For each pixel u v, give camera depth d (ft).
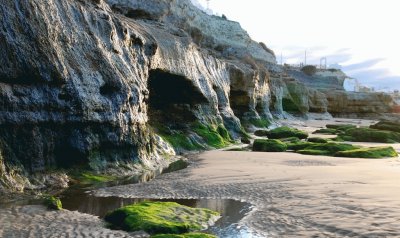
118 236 47.19
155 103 151.94
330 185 77.46
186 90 159.33
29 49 74.69
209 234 45.98
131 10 173.58
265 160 119.65
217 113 180.14
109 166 90.43
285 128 212.84
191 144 146.20
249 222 53.47
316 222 52.60
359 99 516.32
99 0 109.40
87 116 84.69
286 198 67.41
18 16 74.64
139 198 68.33
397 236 46.32
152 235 47.24
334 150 141.49
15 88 70.54
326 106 484.33
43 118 74.95
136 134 103.40
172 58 150.30
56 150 79.10
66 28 88.38
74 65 85.76
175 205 57.98
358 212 56.65
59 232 48.08
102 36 101.30
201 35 273.54
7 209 56.90
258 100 281.95
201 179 86.02
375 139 200.85
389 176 88.02
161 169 101.60
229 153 139.13
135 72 111.55
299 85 419.95
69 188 74.69
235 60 278.26
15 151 69.36
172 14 239.71
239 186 78.02
